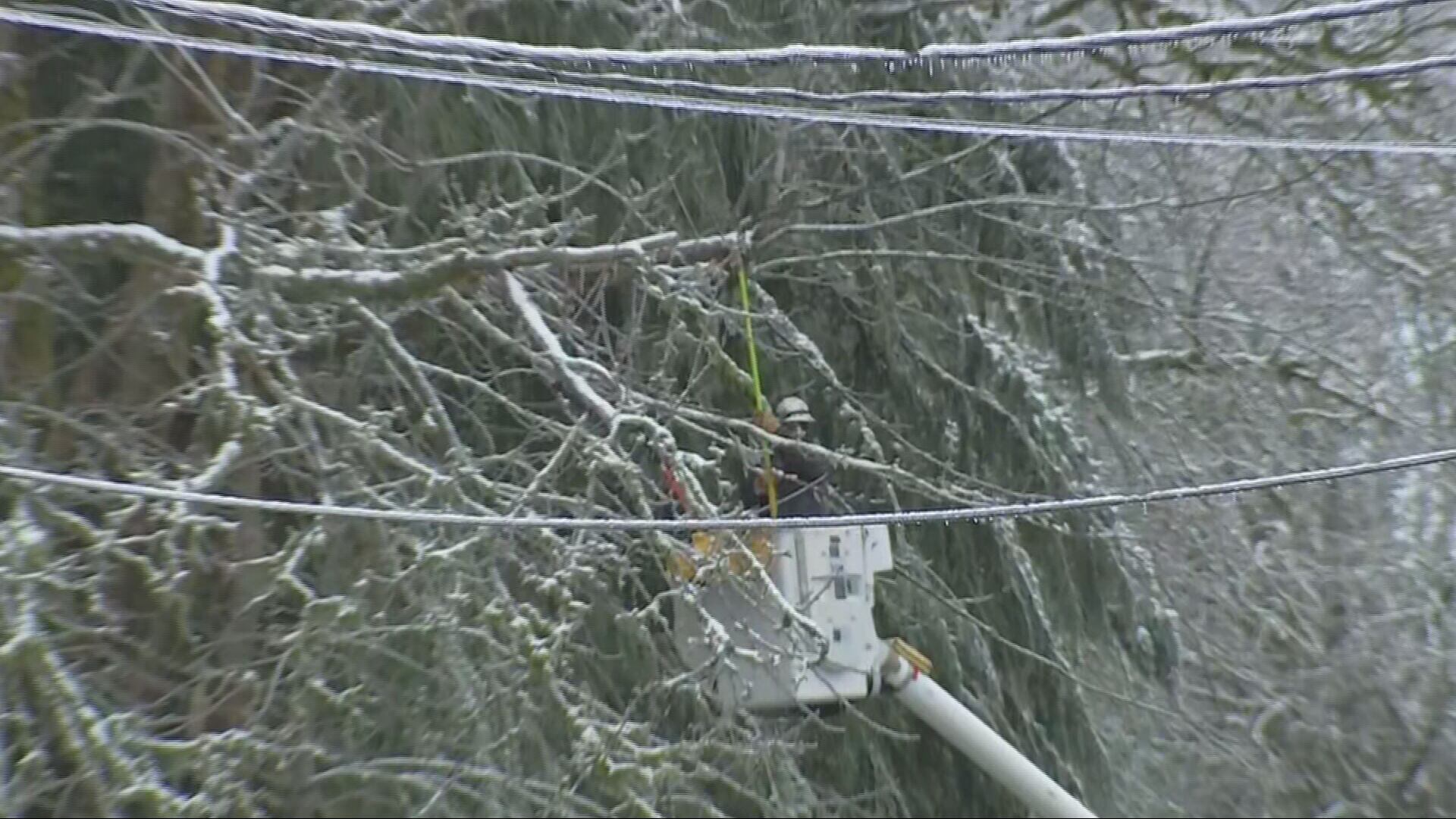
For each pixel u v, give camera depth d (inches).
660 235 593.6
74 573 544.1
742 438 670.5
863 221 739.4
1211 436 991.0
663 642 642.2
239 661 575.8
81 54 576.4
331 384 588.7
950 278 768.3
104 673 534.9
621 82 436.1
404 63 580.1
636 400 564.7
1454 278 943.0
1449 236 941.8
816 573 508.7
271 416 518.9
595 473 557.0
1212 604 1010.1
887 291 740.7
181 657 572.7
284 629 587.2
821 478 553.3
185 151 552.7
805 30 709.9
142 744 520.7
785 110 496.1
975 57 356.5
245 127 530.3
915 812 773.9
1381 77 438.3
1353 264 991.6
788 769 676.7
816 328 753.6
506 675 604.7
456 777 581.3
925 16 756.0
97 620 554.3
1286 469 1006.4
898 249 756.6
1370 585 1099.3
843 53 354.9
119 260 545.0
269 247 535.5
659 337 669.3
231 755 539.8
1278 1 796.6
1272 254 992.9
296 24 326.3
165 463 546.9
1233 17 781.9
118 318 546.3
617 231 617.0
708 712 613.3
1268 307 994.1
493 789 597.6
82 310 577.9
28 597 500.4
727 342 709.3
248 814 545.3
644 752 567.8
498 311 621.9
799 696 501.7
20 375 552.1
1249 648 1043.3
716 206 691.4
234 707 585.9
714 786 709.3
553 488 604.1
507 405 604.7
